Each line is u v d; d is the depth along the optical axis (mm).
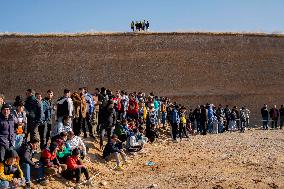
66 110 17453
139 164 18703
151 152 21328
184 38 74188
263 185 15055
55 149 14875
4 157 13125
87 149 18500
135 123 23125
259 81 64000
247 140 26266
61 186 14422
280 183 15422
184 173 17031
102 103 19844
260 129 33750
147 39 73500
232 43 73562
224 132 31641
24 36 72500
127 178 16391
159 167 18203
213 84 62375
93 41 72375
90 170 16672
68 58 67438
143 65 66312
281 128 34219
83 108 19594
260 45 73750
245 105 56250
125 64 66500
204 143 24891
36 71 63844
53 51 69125
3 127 13148
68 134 16547
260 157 20469
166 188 14766
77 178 14812
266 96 59406
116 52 69688
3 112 13211
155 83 62000
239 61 68812
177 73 64688
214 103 56000
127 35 74562
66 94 17609
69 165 14859
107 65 66062
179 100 56094
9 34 72500
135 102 23469
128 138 20547
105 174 16719
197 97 57375
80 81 62062
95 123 21641
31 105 16344
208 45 72562
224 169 17781
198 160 19750
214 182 15383
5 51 68562
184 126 27062
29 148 13812
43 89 59656
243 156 20719
